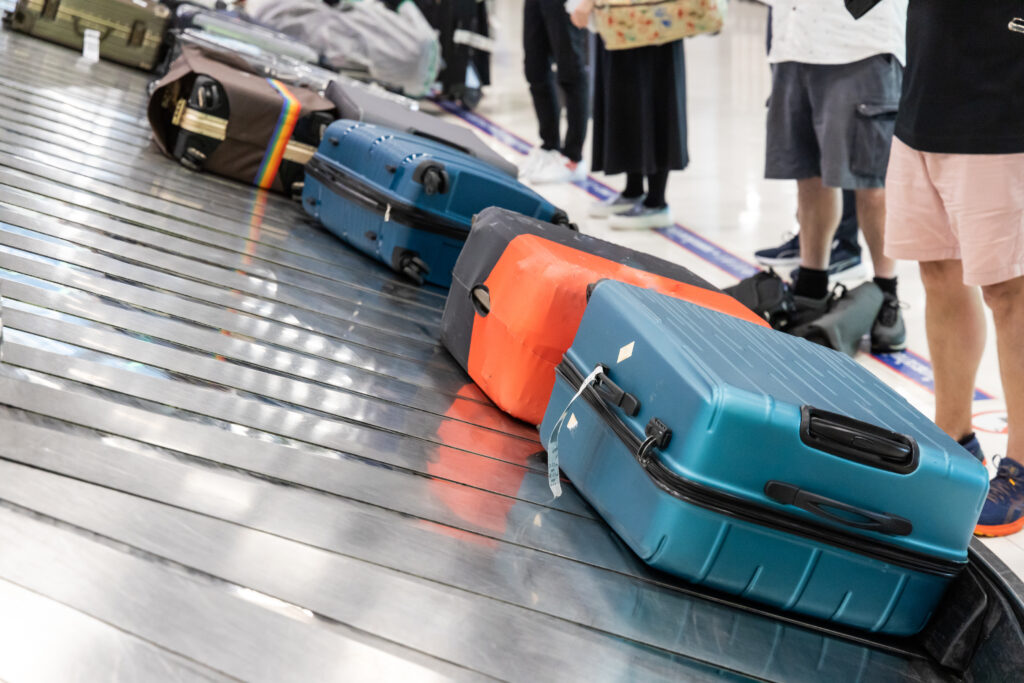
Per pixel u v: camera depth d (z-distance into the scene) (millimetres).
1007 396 2275
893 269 3496
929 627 1670
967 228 2250
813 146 3424
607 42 4414
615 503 1662
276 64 4328
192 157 3564
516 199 3002
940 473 1552
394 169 2980
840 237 4168
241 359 2041
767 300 3379
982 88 2191
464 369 2369
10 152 3010
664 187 4684
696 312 1875
